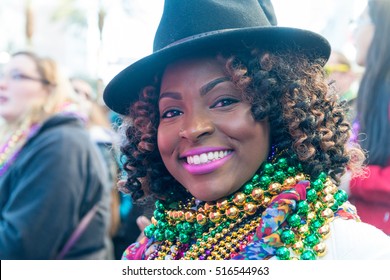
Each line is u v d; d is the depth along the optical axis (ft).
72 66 30.25
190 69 3.57
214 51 3.57
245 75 3.55
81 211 6.98
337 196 3.51
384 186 5.24
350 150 4.10
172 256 3.85
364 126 5.56
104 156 7.92
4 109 7.61
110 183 7.72
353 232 3.36
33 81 7.56
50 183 6.68
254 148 3.52
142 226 5.00
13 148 7.36
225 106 3.52
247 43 3.62
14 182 6.92
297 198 3.39
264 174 3.59
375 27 5.71
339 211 3.52
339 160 3.69
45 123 7.08
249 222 3.62
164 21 3.83
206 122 3.50
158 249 3.99
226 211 3.59
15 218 6.60
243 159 3.51
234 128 3.47
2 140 7.62
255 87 3.52
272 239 3.33
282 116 3.58
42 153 6.82
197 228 3.76
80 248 6.89
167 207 4.07
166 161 3.76
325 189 3.49
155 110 3.96
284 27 3.50
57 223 6.65
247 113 3.50
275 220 3.34
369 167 5.36
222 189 3.51
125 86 4.11
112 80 3.96
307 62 3.81
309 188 3.49
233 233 3.60
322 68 3.89
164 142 3.69
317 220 3.42
